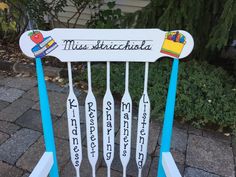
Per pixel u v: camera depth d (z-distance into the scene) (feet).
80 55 3.29
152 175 5.34
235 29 6.86
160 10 7.43
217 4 6.76
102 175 5.30
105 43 3.25
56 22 11.11
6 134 6.30
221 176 5.36
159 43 3.28
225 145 6.17
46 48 3.21
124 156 3.94
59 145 6.02
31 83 8.57
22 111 7.16
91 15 10.15
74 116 3.64
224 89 6.97
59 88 8.27
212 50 7.44
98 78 7.91
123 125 3.75
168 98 3.52
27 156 5.68
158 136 6.36
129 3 10.11
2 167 5.41
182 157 5.79
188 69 7.51
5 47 10.67
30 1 8.62
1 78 8.84
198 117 6.69
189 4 6.68
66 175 5.28
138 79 7.48
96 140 3.82
